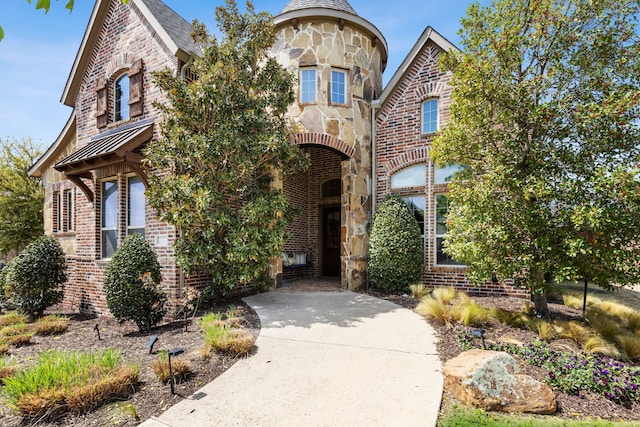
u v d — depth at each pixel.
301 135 9.81
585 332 5.70
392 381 4.19
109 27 9.82
